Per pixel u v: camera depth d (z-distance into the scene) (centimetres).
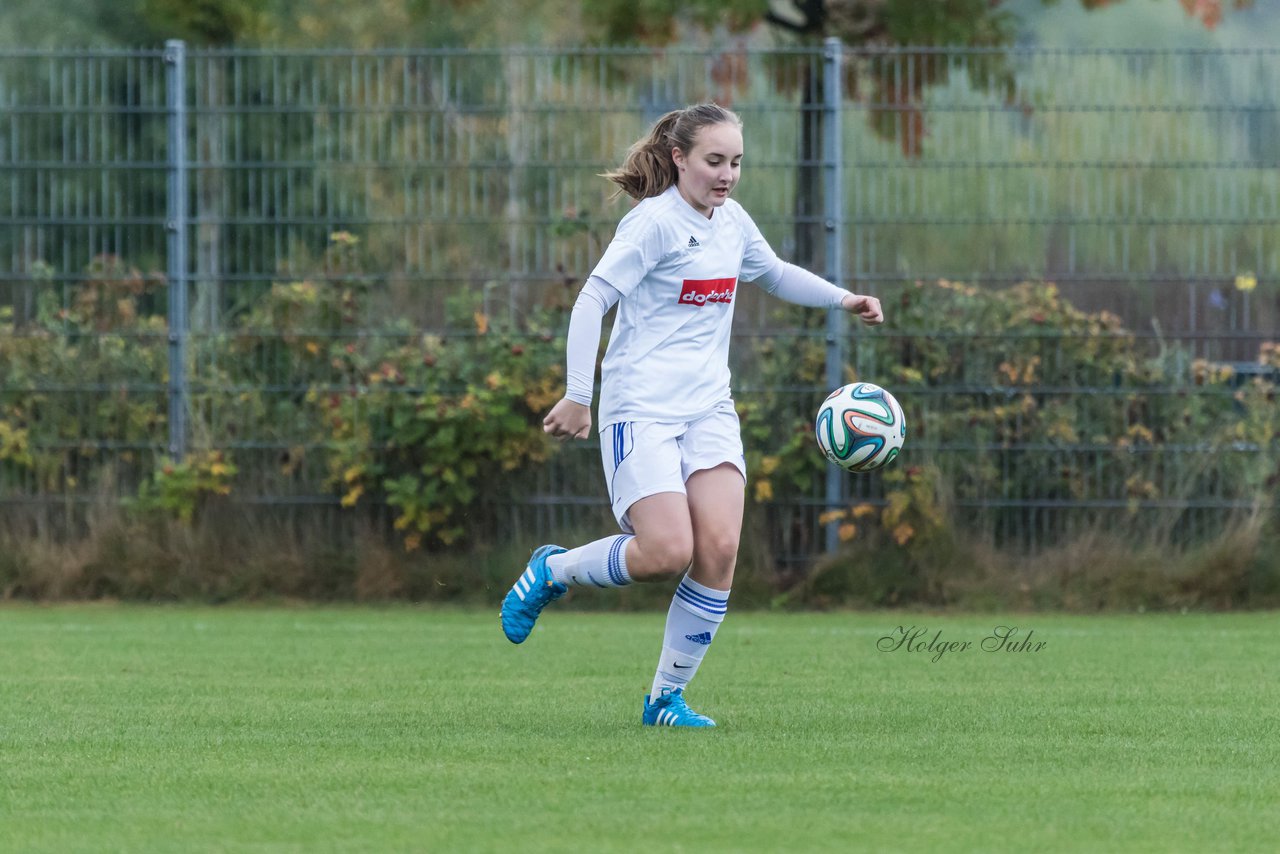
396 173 3725
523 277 3697
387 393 3675
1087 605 3594
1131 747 1756
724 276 1862
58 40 6831
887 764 1630
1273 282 3612
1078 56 3644
